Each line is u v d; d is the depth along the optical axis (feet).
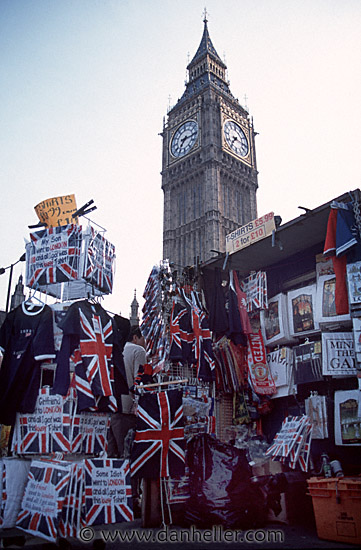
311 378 25.54
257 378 27.76
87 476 17.15
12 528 17.07
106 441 19.16
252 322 29.84
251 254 30.04
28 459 18.31
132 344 24.88
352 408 23.25
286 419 23.89
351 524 16.92
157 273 28.48
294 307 27.73
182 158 238.07
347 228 23.22
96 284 21.59
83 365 18.34
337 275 23.91
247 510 19.42
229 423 27.96
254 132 255.70
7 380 18.95
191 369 27.78
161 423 20.06
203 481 20.13
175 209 237.04
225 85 268.41
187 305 28.37
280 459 22.21
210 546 16.44
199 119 237.86
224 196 225.97
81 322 18.83
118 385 20.13
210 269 32.04
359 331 22.48
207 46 275.80
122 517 17.34
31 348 18.89
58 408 18.10
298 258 30.25
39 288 22.50
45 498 16.55
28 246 22.25
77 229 21.52
